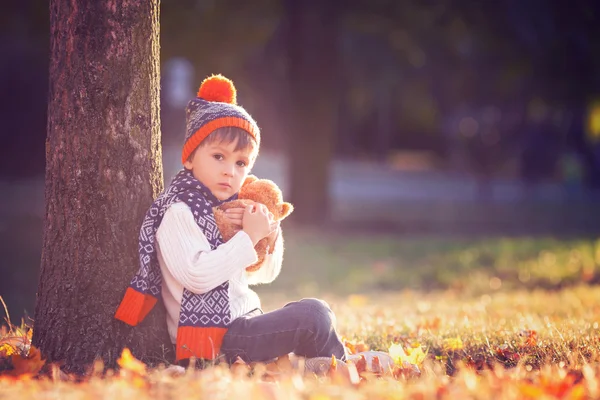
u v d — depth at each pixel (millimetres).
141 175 4250
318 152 18016
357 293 11477
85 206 4152
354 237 16484
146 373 3711
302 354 4031
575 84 19453
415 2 18453
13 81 27688
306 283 12086
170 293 4062
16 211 17984
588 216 22469
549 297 9844
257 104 30188
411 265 13562
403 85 28578
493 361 4438
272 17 18688
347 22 19812
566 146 33406
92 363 4078
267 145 39812
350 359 4191
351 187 32594
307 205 18047
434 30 19781
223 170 4023
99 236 4152
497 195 30891
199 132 4016
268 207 4156
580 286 11281
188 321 3887
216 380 3373
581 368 4004
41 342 4207
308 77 17859
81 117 4152
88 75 4148
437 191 32250
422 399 3223
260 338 3906
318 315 3957
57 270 4191
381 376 3951
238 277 4109
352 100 41062
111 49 4160
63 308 4156
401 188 33156
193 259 3818
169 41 17391
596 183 33562
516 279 12570
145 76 4266
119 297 4148
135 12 4211
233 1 17531
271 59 23500
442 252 14664
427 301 9992
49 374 3904
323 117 17984
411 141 55469
